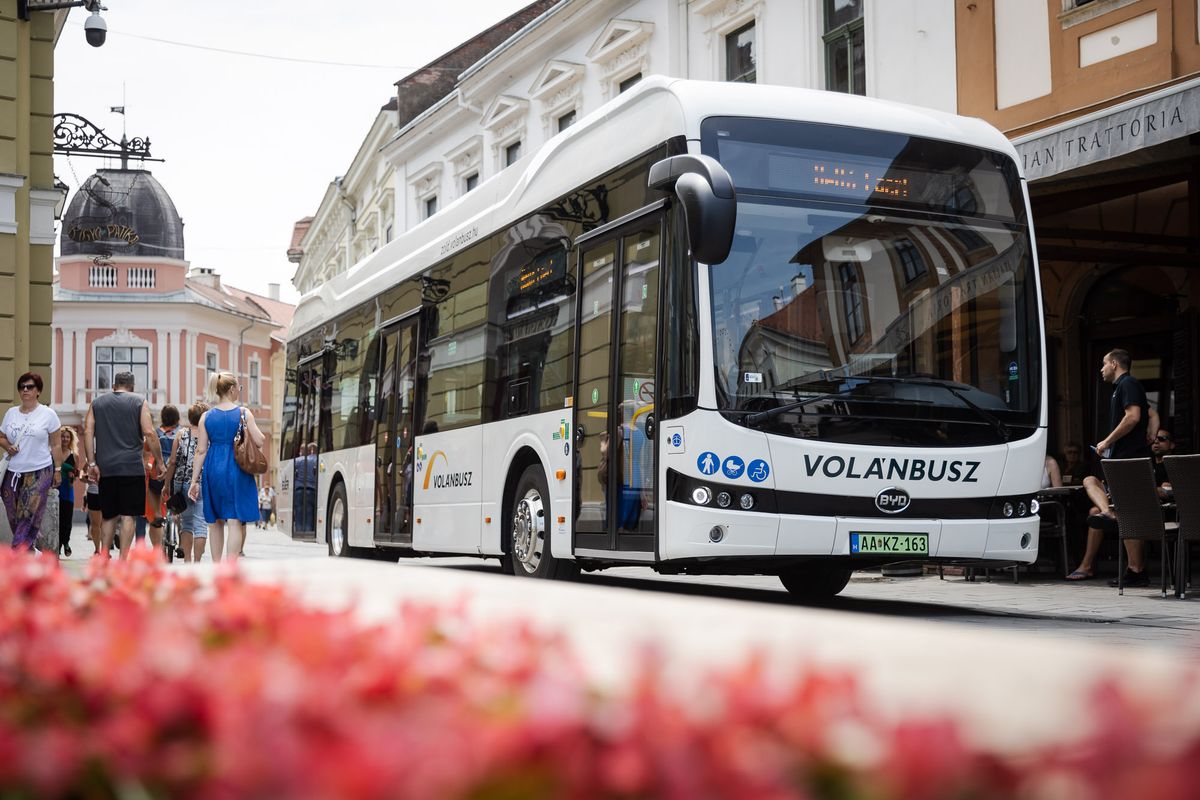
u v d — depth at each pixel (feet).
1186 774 2.43
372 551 51.08
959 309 28.30
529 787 2.74
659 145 27.84
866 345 27.32
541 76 83.56
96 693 4.31
